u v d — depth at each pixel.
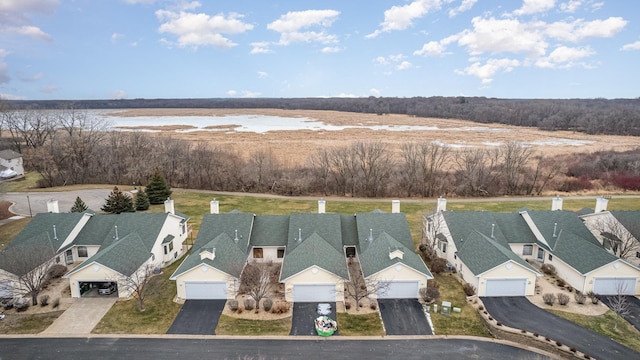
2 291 34.88
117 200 59.06
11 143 100.81
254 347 28.98
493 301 35.31
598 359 27.67
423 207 68.38
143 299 35.38
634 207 66.31
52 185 78.44
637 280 35.97
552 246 41.78
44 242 39.97
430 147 87.88
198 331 30.86
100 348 28.77
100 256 35.84
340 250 41.19
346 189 79.06
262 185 80.38
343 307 34.28
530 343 29.64
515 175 78.75
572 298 35.84
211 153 87.44
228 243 39.56
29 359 27.56
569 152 103.06
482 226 44.03
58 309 33.62
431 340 29.95
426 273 35.66
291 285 34.97
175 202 70.50
